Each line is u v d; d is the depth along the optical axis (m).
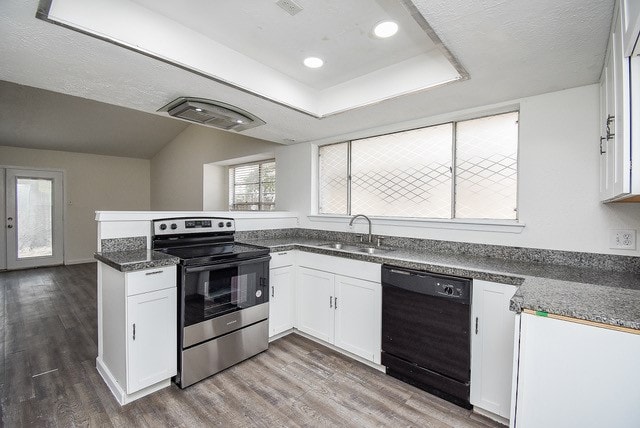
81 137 5.38
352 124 2.83
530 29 1.33
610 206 1.85
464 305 1.86
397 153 2.93
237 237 3.18
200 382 2.17
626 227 1.80
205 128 5.13
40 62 1.66
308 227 3.58
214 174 5.31
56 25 1.31
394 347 2.19
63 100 4.27
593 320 0.97
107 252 2.28
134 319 1.89
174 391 2.05
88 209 6.13
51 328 3.02
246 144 4.37
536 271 1.80
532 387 1.08
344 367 2.38
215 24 1.67
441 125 2.64
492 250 2.28
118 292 1.96
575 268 1.91
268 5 1.50
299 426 1.74
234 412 1.85
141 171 6.82
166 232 2.51
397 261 2.17
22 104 4.18
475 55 1.56
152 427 1.71
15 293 4.11
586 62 1.62
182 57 1.68
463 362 1.87
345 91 2.42
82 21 1.34
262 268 2.58
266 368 2.36
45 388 2.06
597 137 1.88
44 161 5.63
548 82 1.88
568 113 1.98
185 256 2.17
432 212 2.69
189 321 2.10
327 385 2.14
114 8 1.43
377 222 2.96
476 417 1.82
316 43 1.86
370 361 2.38
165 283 2.04
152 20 1.55
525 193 2.13
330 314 2.63
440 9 1.21
